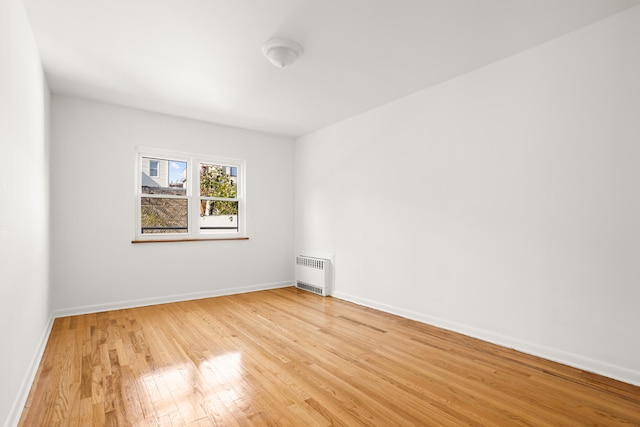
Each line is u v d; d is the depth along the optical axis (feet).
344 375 7.77
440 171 11.33
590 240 8.00
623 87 7.53
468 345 9.64
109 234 13.17
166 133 14.57
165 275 14.48
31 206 7.75
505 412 6.31
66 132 12.37
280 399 6.72
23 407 6.37
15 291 6.11
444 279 11.14
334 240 15.90
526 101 9.15
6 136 5.52
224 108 13.82
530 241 9.05
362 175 14.39
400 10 7.40
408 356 8.86
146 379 7.51
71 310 12.39
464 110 10.63
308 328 11.10
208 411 6.29
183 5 7.20
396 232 12.84
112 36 8.42
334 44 8.86
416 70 10.40
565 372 7.93
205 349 9.26
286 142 18.39
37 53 8.87
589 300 8.00
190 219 15.43
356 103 13.26
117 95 12.36
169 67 10.14
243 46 8.93
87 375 7.68
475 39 8.63
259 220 17.38
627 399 6.75
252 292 16.75
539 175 8.88
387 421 6.01
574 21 7.88
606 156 7.76
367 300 14.03
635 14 7.35
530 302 9.04
